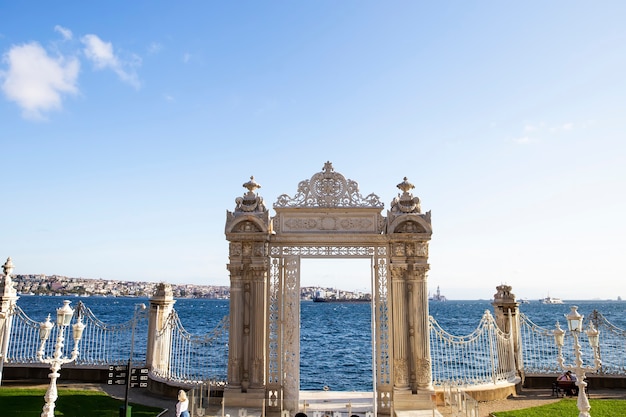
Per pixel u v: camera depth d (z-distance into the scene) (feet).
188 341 69.31
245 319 58.54
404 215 59.21
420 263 58.90
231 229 58.95
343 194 61.00
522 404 61.46
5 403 57.98
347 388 87.61
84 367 72.59
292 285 59.41
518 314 73.61
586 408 42.45
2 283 71.26
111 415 54.29
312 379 96.22
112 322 185.88
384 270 59.67
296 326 58.49
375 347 57.88
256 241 59.00
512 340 71.31
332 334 191.83
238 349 57.88
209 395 59.98
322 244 59.98
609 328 76.79
